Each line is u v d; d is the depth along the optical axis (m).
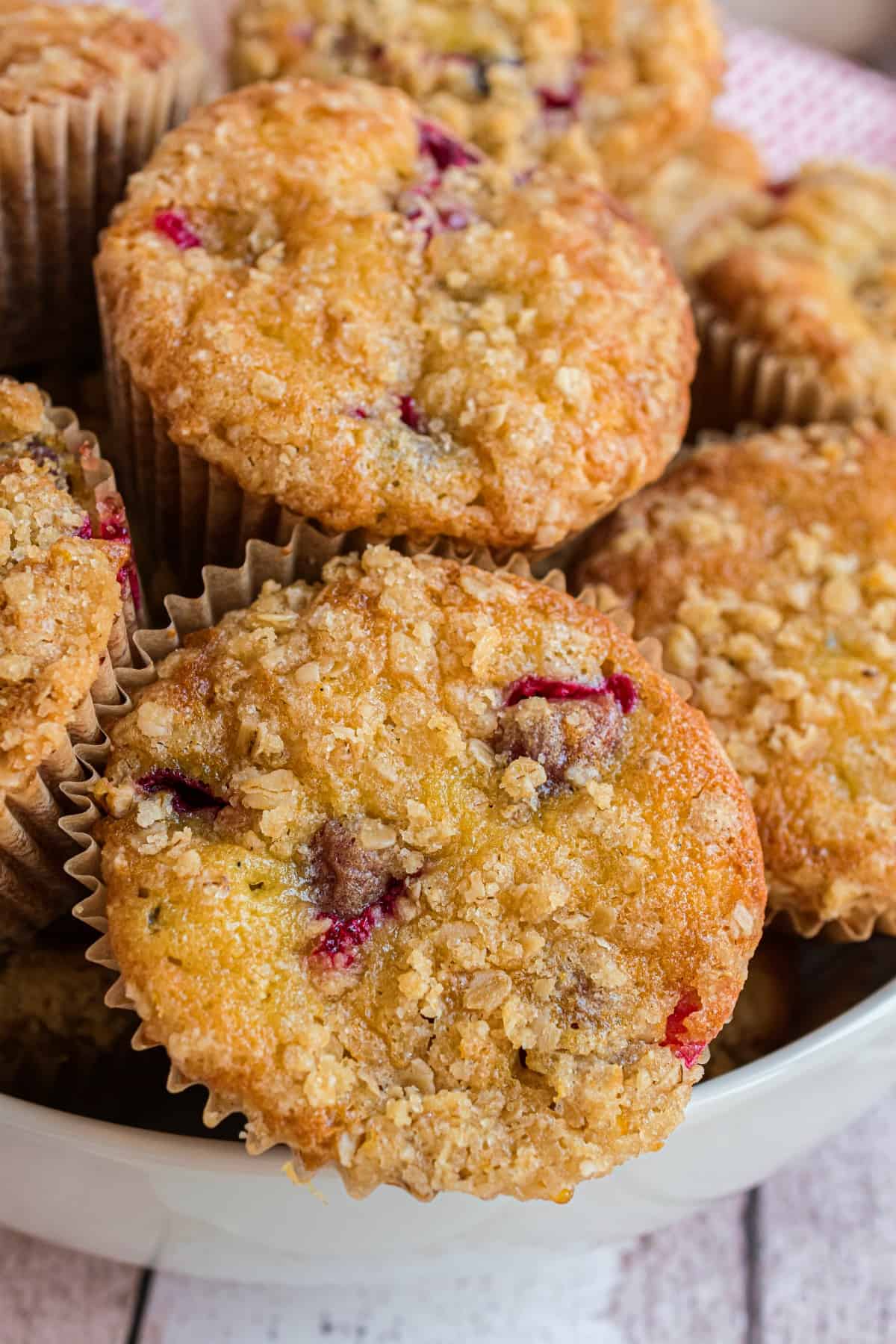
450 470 0.30
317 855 0.28
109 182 0.34
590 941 0.28
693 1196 0.31
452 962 0.28
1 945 0.31
